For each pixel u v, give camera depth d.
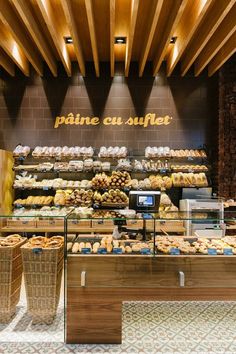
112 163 5.72
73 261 2.70
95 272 2.70
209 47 4.84
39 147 5.62
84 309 2.69
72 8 4.04
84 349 2.59
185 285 2.72
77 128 5.91
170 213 3.23
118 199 5.08
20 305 3.46
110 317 2.69
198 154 5.52
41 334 2.83
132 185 5.24
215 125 5.79
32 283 2.97
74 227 3.46
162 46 4.74
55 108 5.92
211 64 5.58
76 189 5.29
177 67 5.84
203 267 2.74
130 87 5.89
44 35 4.79
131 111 5.89
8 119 5.88
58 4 4.01
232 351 2.56
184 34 4.39
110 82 5.88
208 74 5.79
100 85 5.89
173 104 5.89
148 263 2.72
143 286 2.71
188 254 2.76
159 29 4.62
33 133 5.89
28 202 5.29
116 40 4.96
